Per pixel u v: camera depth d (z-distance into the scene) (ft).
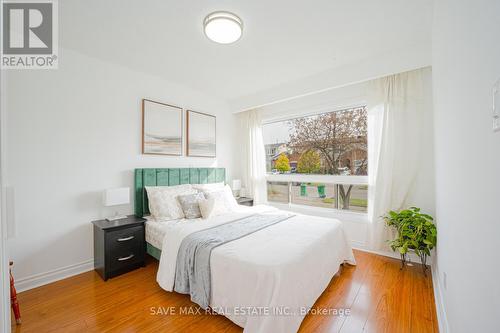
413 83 8.63
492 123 2.08
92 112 8.67
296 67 9.76
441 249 5.83
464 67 3.09
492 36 2.05
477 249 2.56
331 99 11.11
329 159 11.73
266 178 14.08
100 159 8.88
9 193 2.03
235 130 15.20
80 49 8.14
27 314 5.90
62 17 6.30
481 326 2.39
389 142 9.04
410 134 8.72
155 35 7.29
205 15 6.32
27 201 7.21
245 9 6.09
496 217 2.00
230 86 12.09
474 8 2.62
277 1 5.81
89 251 8.51
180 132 11.71
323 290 6.41
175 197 9.79
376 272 8.07
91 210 8.62
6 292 1.85
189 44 7.86
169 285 6.63
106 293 6.89
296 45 7.98
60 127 7.89
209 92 13.06
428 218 7.78
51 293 6.88
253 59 8.99
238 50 8.29
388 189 9.04
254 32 7.16
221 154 14.21
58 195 7.83
